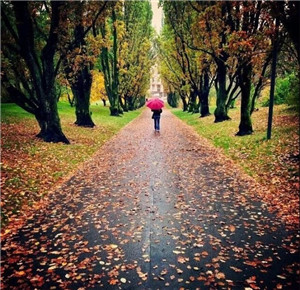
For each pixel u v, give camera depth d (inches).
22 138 602.5
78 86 916.0
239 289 170.7
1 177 360.8
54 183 368.5
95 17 601.6
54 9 538.6
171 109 2694.4
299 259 198.8
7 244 221.5
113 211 282.2
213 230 241.3
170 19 1078.4
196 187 351.6
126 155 548.4
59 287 173.5
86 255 206.4
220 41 759.7
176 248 214.5
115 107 1492.4
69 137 702.5
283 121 750.5
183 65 1309.1
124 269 189.8
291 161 413.7
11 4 516.4
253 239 225.8
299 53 389.4
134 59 1817.2
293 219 256.4
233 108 1625.2
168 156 535.8
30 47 555.2
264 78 705.6
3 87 572.7
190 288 171.9
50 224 255.1
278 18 395.9
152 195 326.3
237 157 497.0
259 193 323.6
